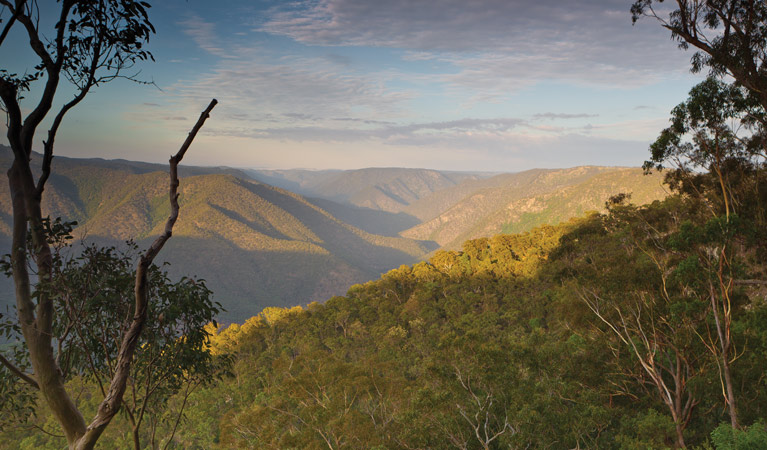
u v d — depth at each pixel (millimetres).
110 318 8078
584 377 28969
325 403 31016
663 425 22641
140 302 6438
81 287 7359
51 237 6945
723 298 19828
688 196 29547
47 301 6684
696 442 24344
